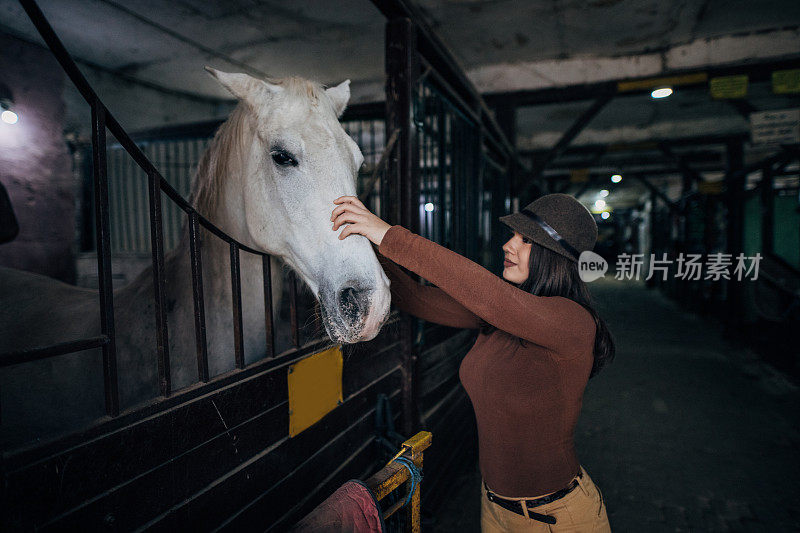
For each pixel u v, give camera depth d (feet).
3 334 5.07
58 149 11.71
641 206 60.23
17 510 2.08
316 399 4.42
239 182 4.53
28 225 11.03
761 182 22.12
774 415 11.82
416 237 3.17
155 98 18.06
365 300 3.35
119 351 4.22
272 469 3.84
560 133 28.02
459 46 16.02
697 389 13.87
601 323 3.61
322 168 3.81
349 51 15.93
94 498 2.44
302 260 3.95
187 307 4.42
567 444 3.67
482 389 3.79
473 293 3.07
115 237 15.96
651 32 14.96
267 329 3.94
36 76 11.12
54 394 4.37
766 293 21.31
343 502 2.76
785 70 14.80
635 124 26.58
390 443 5.48
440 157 8.06
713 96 15.64
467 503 7.77
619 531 7.21
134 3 12.13
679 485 8.51
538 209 3.72
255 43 15.01
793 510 7.71
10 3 10.12
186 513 3.02
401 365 6.36
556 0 12.76
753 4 13.08
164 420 2.86
